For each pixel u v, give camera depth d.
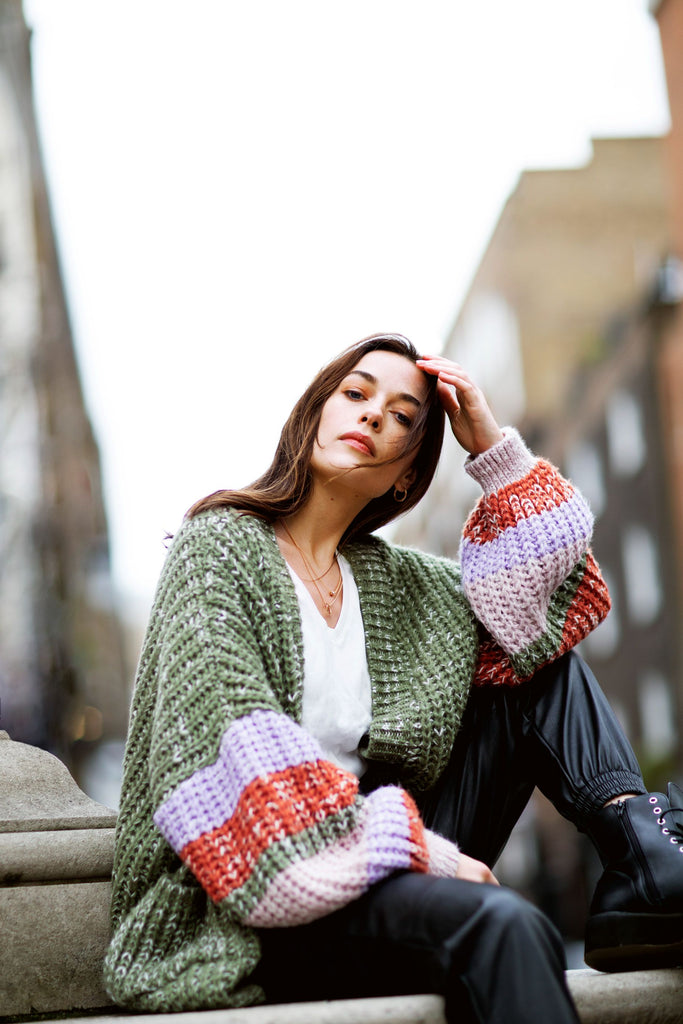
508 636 2.03
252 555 1.90
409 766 1.92
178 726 1.69
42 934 1.85
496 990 1.39
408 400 2.08
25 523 9.32
